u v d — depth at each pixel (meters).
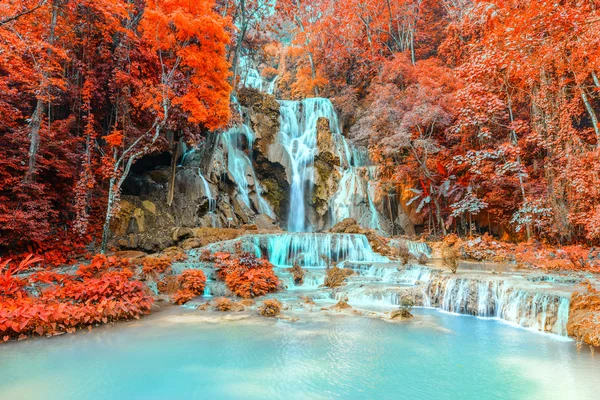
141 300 7.86
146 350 5.56
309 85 33.44
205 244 13.95
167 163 19.11
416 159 19.88
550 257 12.73
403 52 27.67
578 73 13.57
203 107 13.81
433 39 30.64
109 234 13.87
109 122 14.96
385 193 21.67
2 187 10.77
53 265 10.87
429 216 19.73
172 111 13.84
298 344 5.90
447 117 18.14
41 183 12.07
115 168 11.82
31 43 10.66
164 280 10.15
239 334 6.43
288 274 11.56
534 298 7.12
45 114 13.96
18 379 4.43
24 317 6.03
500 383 4.38
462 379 4.52
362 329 6.80
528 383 4.38
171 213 16.06
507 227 18.22
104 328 6.76
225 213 18.16
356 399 3.91
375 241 15.48
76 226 11.38
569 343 6.05
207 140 18.53
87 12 12.89
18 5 10.27
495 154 16.31
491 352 5.57
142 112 14.16
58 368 4.81
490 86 16.66
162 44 13.32
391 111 19.67
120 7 12.25
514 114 18.47
